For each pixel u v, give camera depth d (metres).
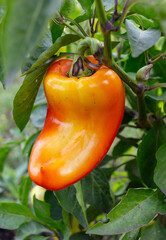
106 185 0.51
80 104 0.38
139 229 0.44
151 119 0.50
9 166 1.67
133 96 0.49
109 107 0.38
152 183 0.46
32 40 0.25
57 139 0.39
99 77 0.38
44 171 0.37
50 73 0.40
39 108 0.57
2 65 0.39
